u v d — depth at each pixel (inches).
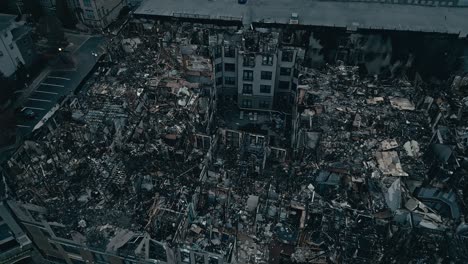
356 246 1641.2
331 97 2407.7
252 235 1776.6
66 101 2397.9
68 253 1868.8
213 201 1919.3
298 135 2223.2
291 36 3233.3
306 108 2322.8
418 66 3198.8
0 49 3142.2
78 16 4035.4
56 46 3595.0
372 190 1861.5
